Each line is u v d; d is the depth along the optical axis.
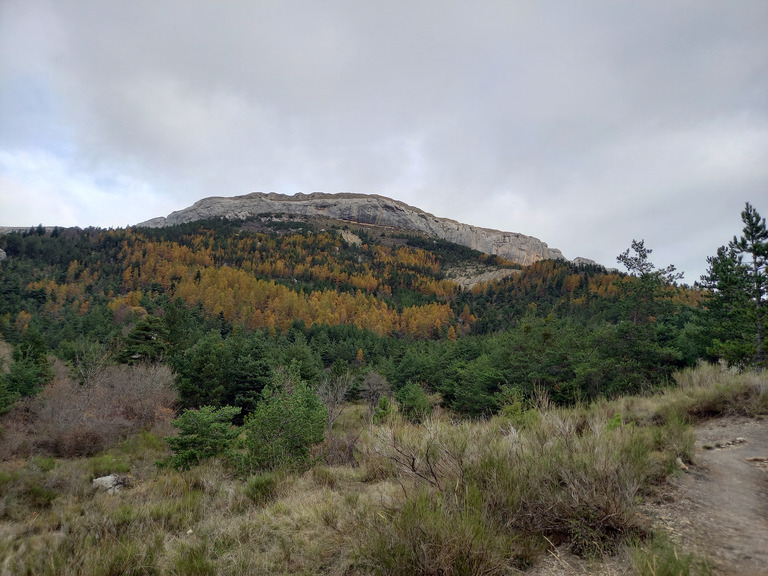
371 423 7.73
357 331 79.75
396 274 183.88
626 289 19.56
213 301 101.88
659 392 9.11
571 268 163.88
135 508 6.04
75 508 8.38
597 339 20.06
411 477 4.41
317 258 187.75
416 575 2.65
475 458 4.11
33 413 19.38
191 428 11.81
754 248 17.56
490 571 2.57
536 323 26.11
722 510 3.12
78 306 86.88
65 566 3.96
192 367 26.45
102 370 23.70
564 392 18.88
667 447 4.48
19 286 92.00
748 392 6.55
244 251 182.00
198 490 7.87
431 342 62.97
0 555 4.64
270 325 87.25
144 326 30.16
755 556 2.40
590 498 3.00
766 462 4.17
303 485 5.79
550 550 2.82
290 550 3.58
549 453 3.93
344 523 3.78
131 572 3.73
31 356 28.34
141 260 140.50
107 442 16.19
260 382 27.92
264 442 8.27
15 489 9.99
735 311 17.91
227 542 4.12
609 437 4.33
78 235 169.12
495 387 23.19
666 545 2.58
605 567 2.51
